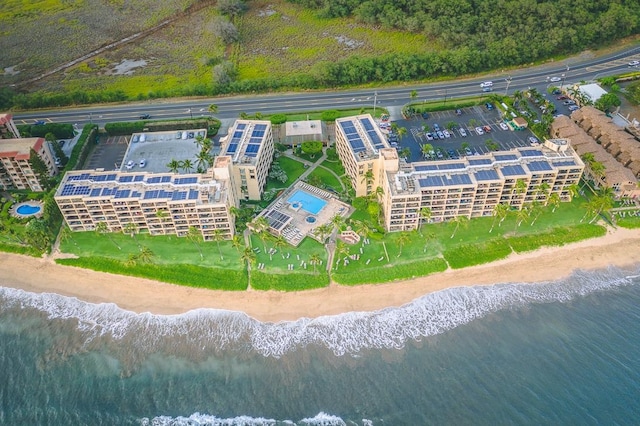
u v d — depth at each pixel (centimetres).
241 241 19500
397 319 17088
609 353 15788
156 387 15300
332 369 15675
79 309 17650
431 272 18400
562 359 15662
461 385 15075
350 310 17388
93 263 18862
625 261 18775
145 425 14312
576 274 18400
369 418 14325
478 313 17238
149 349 16388
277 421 14325
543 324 16788
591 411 14288
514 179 19438
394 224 19650
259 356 16112
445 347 16212
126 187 19550
